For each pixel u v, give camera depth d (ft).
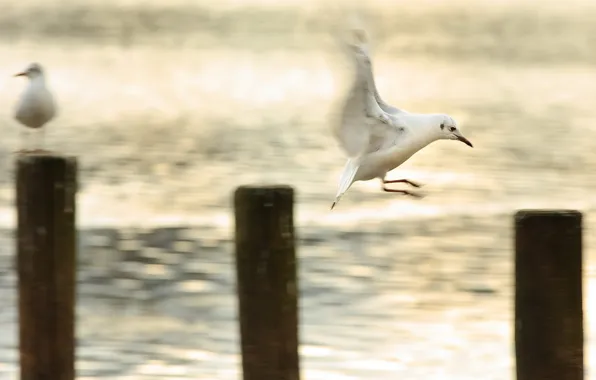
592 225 61.05
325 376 37.93
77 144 88.84
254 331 25.89
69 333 27.35
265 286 25.70
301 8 317.01
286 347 25.98
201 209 64.18
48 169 26.63
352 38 29.19
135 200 66.18
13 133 92.12
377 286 49.16
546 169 80.18
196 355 39.83
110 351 40.14
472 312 45.37
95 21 251.80
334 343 41.16
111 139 92.43
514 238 24.84
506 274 51.60
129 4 307.78
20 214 26.94
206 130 100.48
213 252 54.39
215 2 332.80
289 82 147.54
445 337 42.04
